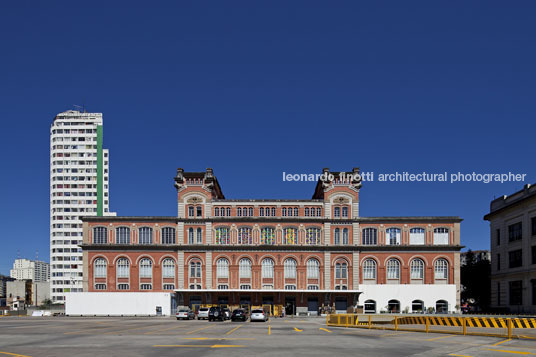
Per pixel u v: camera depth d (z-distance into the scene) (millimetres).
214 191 100438
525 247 78625
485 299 110625
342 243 93938
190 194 95688
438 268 92750
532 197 75812
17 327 51312
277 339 34625
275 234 94188
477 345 30297
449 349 28000
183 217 94750
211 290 89750
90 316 85688
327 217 94375
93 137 184875
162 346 29406
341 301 91500
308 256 93625
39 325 55906
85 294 86625
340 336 37656
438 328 45156
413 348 28516
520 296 80250
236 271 93250
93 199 182000
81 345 30172
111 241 94062
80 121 185250
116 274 93062
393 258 93188
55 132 184250
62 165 182875
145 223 94750
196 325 55438
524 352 26656
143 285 92812
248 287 92812
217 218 94375
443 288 89875
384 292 90125
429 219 93812
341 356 24703
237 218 94250
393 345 30266
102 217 94500
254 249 93812
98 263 93375
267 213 95375
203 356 24484
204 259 93500
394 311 89438
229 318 73812
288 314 91312
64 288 178125
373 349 27938
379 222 94188
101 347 28891
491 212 91125
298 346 29531
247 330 45375
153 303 85938
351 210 94750
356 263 93000
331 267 93062
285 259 93625
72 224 180750
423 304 89500
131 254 93500
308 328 49781
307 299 91688
